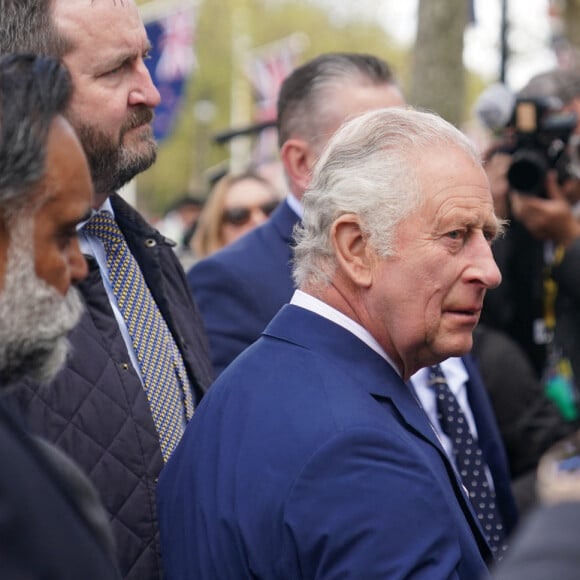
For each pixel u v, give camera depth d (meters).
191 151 25.94
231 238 5.25
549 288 3.95
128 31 2.48
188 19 9.62
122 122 2.48
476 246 2.24
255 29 25.38
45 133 1.64
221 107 25.20
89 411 2.31
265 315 3.22
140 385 2.43
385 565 1.94
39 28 2.40
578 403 3.85
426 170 2.21
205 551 2.12
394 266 2.22
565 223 3.83
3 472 1.35
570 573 1.17
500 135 3.99
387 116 2.29
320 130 3.37
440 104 6.41
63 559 1.36
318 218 2.29
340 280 2.28
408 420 2.20
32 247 1.65
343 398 2.11
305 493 1.99
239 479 2.08
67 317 1.71
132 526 2.33
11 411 1.57
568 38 11.07
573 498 1.24
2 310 1.62
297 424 2.07
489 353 3.72
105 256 2.58
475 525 2.24
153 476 2.38
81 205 1.71
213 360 3.21
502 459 3.21
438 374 3.10
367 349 2.26
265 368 2.22
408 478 2.01
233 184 5.27
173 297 2.80
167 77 9.54
